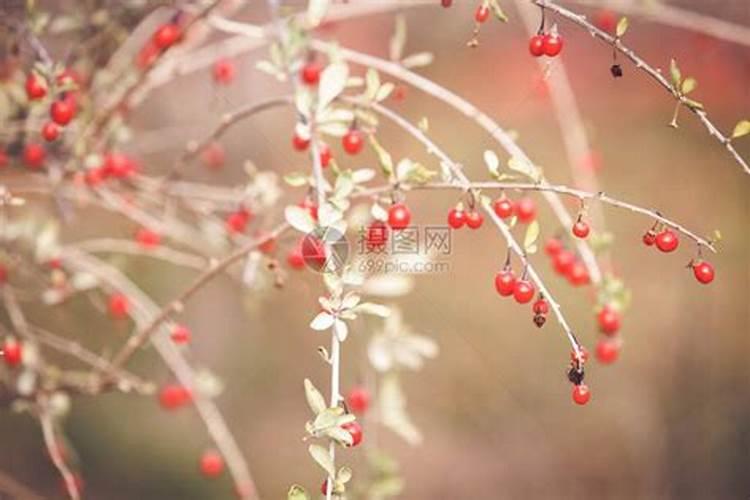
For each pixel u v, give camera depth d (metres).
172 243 5.48
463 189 2.76
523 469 7.28
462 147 6.95
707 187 7.17
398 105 6.36
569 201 5.34
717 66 6.54
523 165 2.70
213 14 4.16
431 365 7.42
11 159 4.05
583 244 3.40
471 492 7.09
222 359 7.16
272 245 3.64
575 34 7.41
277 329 7.18
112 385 4.05
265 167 6.12
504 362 7.38
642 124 7.36
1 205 3.83
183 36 3.70
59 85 3.40
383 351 3.97
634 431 7.17
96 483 6.73
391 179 2.87
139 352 6.25
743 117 6.81
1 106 3.81
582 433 7.32
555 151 7.14
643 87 7.27
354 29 6.84
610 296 3.40
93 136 3.94
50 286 4.32
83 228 5.53
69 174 3.95
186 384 3.99
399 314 4.00
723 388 6.99
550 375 7.51
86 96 3.97
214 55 4.29
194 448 7.09
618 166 7.44
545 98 6.26
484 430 7.43
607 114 7.45
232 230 4.04
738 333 7.01
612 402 7.32
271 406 7.31
